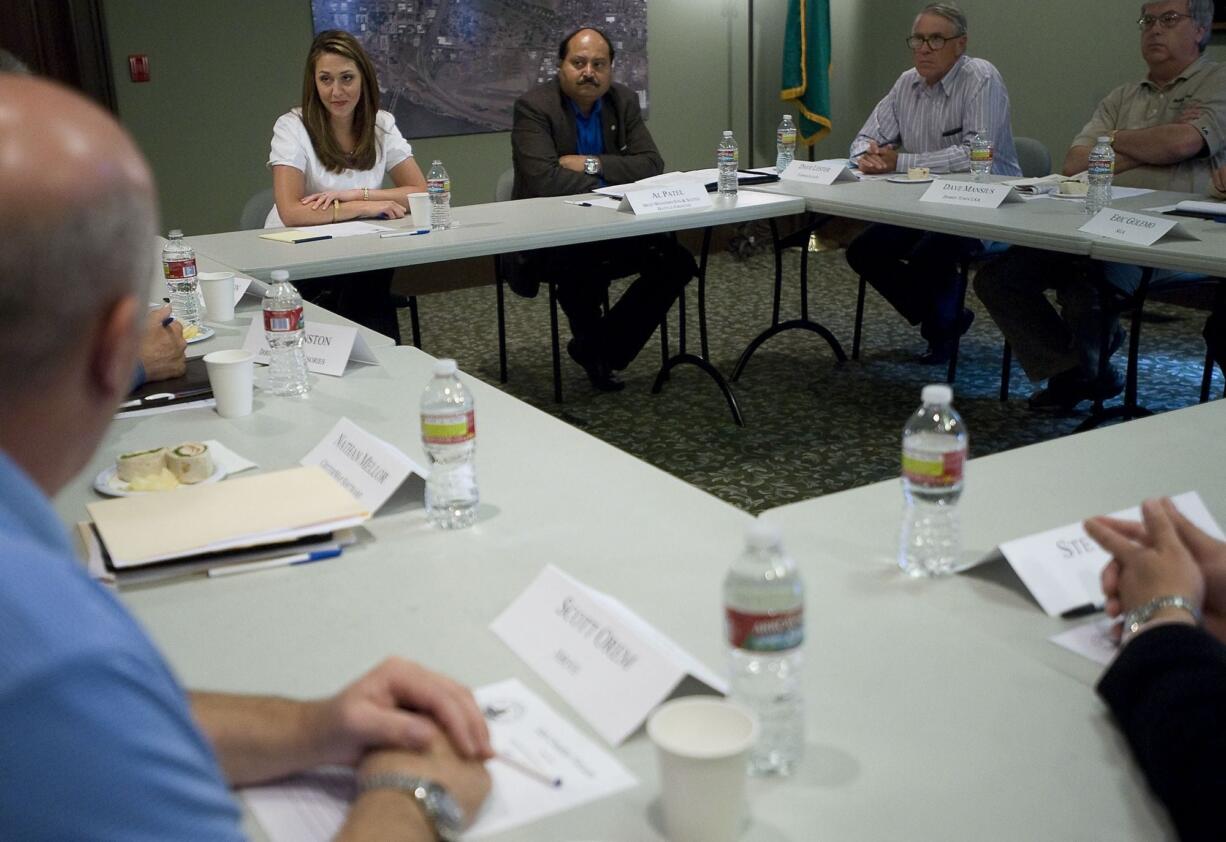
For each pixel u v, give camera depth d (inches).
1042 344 150.0
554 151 174.9
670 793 32.0
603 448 67.2
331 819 34.1
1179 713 34.1
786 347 196.4
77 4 205.0
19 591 21.2
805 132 271.6
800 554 52.0
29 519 23.4
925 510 55.6
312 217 149.6
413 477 58.4
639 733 38.4
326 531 53.5
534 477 62.6
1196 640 36.8
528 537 54.5
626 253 164.4
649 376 182.7
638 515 56.9
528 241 133.1
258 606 48.5
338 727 34.7
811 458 142.3
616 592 48.2
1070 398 157.2
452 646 44.4
